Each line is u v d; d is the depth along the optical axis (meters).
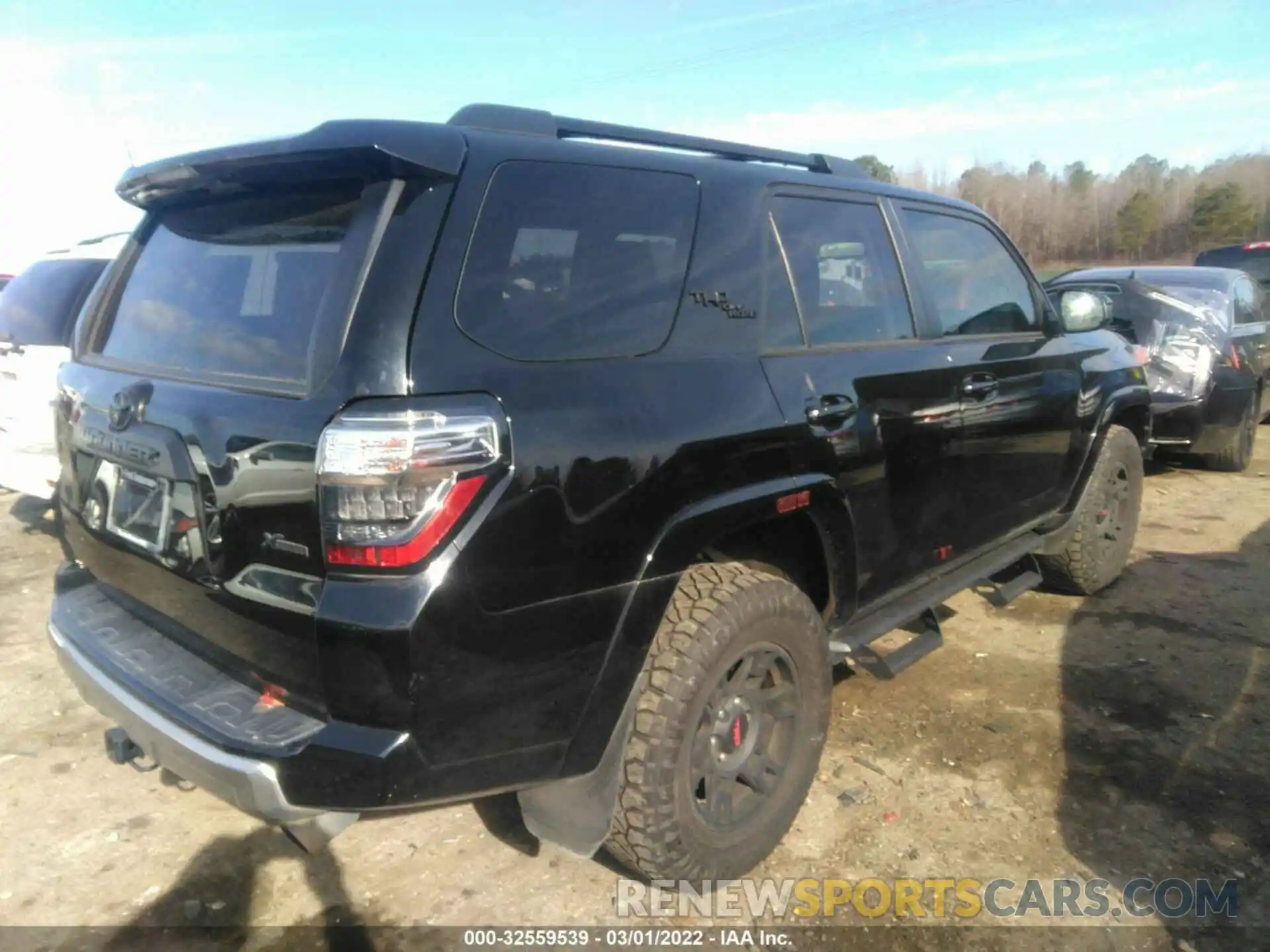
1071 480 4.41
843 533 2.96
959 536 3.65
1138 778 3.25
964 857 2.87
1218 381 7.21
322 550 1.98
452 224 2.13
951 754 3.42
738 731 2.69
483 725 2.08
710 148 2.98
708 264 2.68
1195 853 2.87
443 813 3.15
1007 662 4.17
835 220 3.21
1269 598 4.87
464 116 2.37
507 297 2.19
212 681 2.33
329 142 2.14
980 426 3.63
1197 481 7.51
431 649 1.96
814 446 2.78
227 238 2.54
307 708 2.10
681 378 2.46
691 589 2.56
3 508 6.93
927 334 3.52
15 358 5.25
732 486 2.52
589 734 2.28
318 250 2.23
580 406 2.20
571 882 2.79
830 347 3.02
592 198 2.43
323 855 2.92
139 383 2.51
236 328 2.36
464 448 1.98
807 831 2.99
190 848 2.95
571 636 2.19
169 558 2.37
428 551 1.95
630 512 2.27
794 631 2.74
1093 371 4.49
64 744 3.58
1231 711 3.71
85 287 5.13
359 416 1.94
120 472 2.62
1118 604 4.82
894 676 3.17
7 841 2.98
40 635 4.56
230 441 2.14
